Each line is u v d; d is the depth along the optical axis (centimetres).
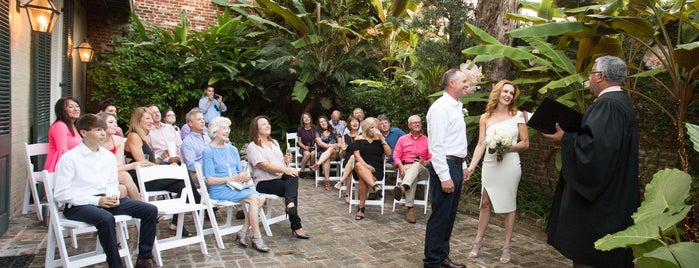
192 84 1039
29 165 451
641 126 487
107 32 1039
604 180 261
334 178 746
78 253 393
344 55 1044
